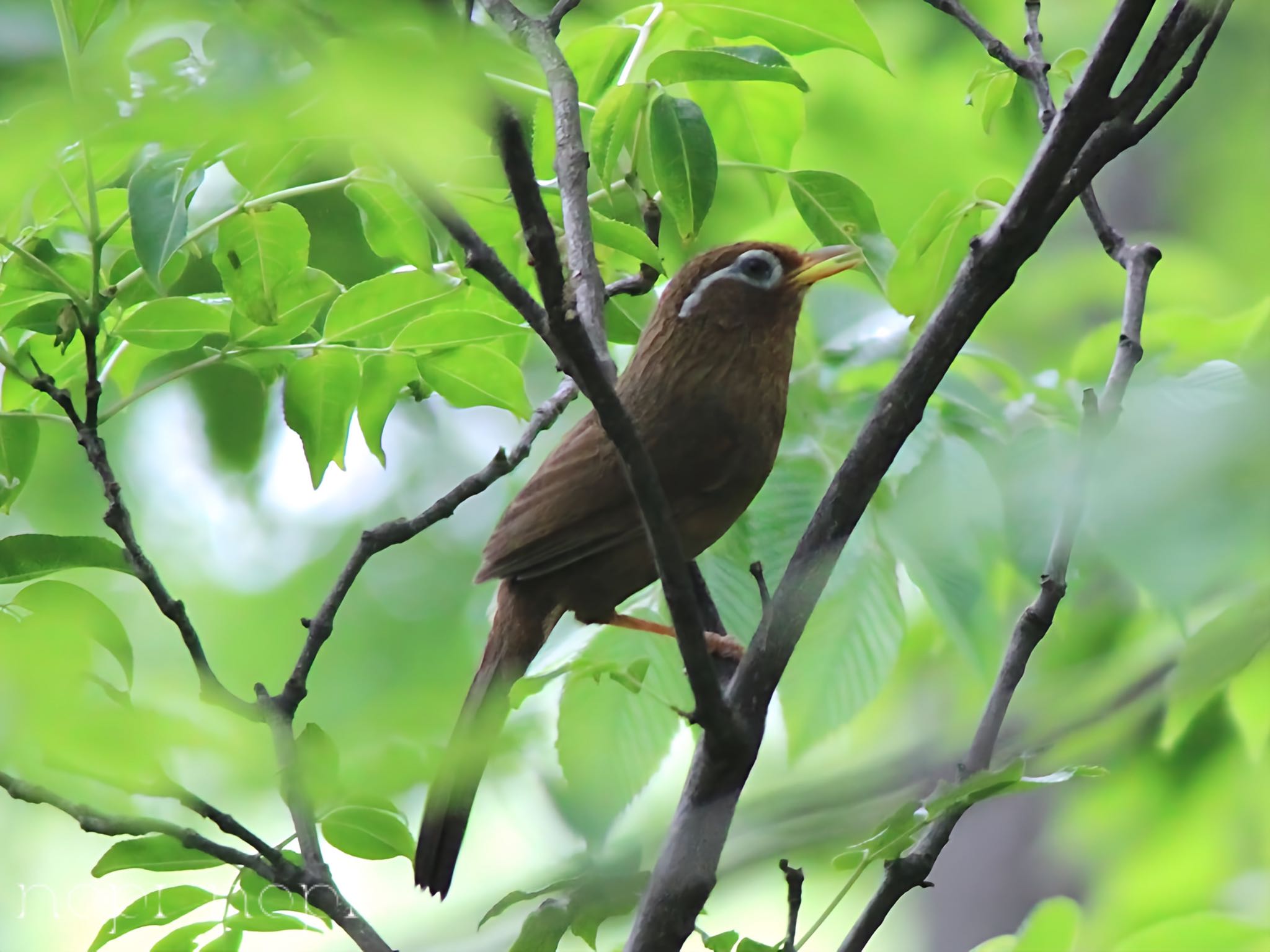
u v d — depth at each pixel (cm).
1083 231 1521
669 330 771
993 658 674
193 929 503
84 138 250
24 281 532
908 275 653
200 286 723
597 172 600
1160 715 870
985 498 544
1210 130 1473
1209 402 264
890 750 637
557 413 658
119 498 505
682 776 989
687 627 480
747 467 752
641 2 734
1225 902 967
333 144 513
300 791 296
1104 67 490
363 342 671
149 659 1171
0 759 227
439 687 254
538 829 573
